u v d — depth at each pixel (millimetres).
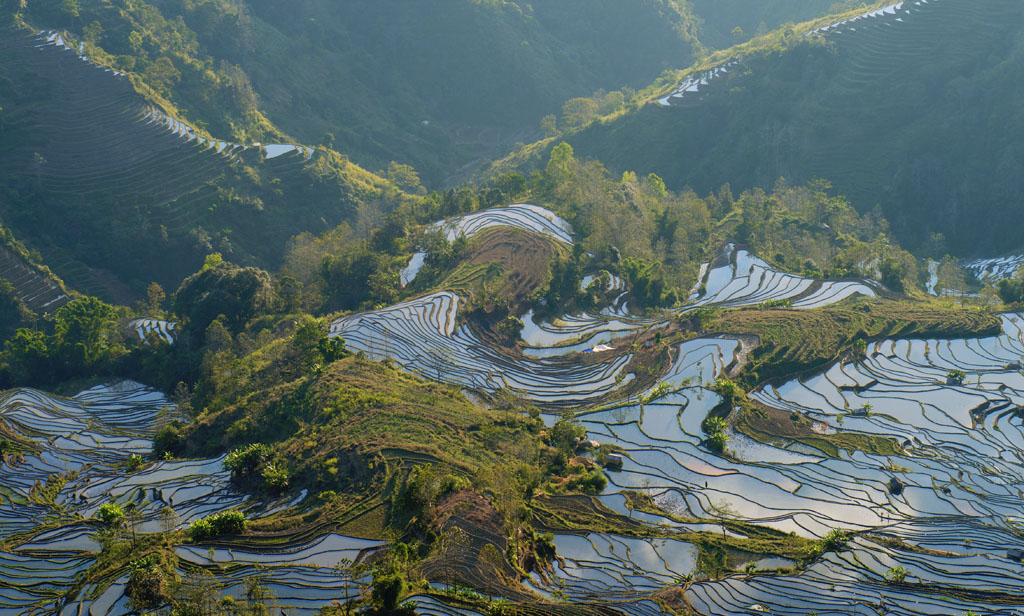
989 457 66188
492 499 54281
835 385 79125
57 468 73250
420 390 74188
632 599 47031
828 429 71312
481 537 50438
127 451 76875
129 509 59906
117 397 93812
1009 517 57375
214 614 43344
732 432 70250
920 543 53969
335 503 55312
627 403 75562
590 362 86062
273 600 45562
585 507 57875
